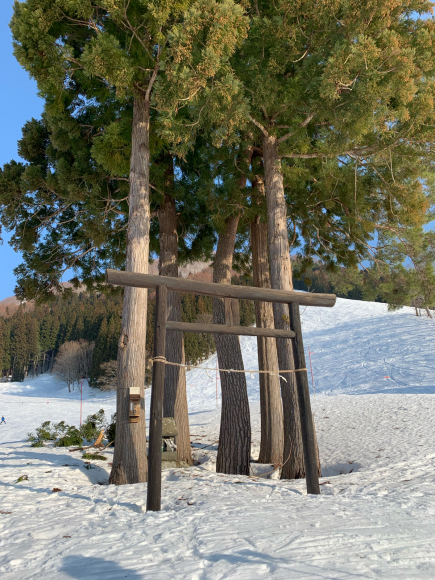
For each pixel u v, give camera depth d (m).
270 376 11.02
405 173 9.54
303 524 3.66
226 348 10.49
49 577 2.79
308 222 11.89
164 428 9.36
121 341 7.73
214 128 9.34
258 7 9.17
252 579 2.47
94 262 13.01
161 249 11.18
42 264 11.59
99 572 2.79
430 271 10.57
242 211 10.66
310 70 7.94
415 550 2.93
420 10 8.22
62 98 8.98
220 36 6.54
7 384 77.31
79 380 72.88
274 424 10.80
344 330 50.69
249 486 6.18
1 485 6.35
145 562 2.94
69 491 6.10
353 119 7.65
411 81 7.00
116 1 6.96
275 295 6.12
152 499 4.80
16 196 10.48
